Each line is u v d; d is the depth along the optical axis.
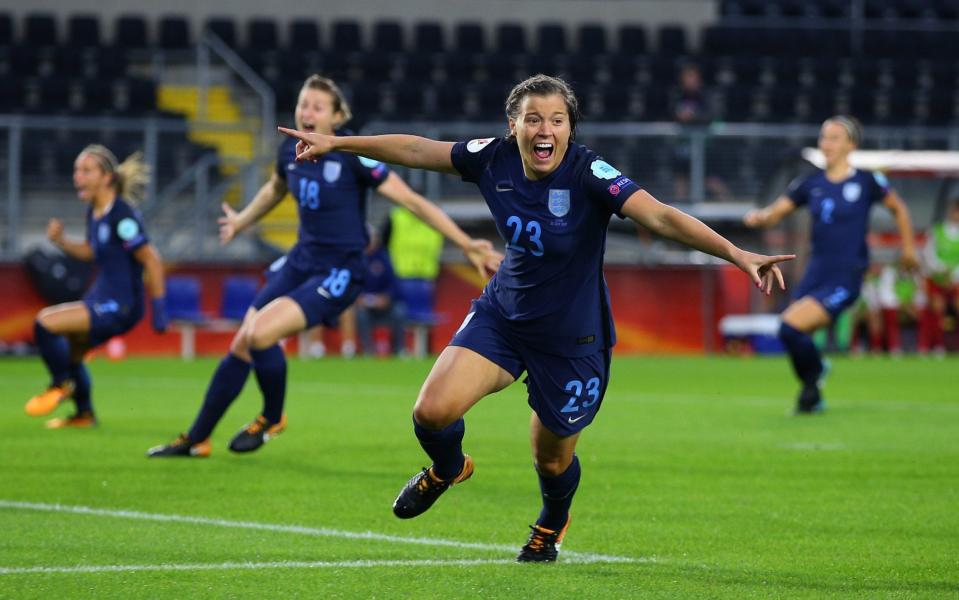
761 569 18.48
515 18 113.12
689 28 115.69
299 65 105.56
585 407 18.38
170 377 60.16
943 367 72.12
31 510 23.30
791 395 51.97
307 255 30.98
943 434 37.38
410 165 18.56
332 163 30.53
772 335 84.88
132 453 31.73
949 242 85.56
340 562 18.73
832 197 43.41
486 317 18.31
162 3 108.00
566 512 18.95
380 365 70.88
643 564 18.80
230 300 79.94
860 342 90.00
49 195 85.12
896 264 86.19
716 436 36.72
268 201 31.97
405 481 27.34
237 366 30.70
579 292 17.94
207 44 100.00
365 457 31.33
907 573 18.25
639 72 110.50
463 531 21.55
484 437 36.16
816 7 120.50
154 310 36.34
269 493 25.55
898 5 121.94
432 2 112.12
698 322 86.38
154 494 25.31
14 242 80.62
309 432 37.12
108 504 24.06
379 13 111.38
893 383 59.28
